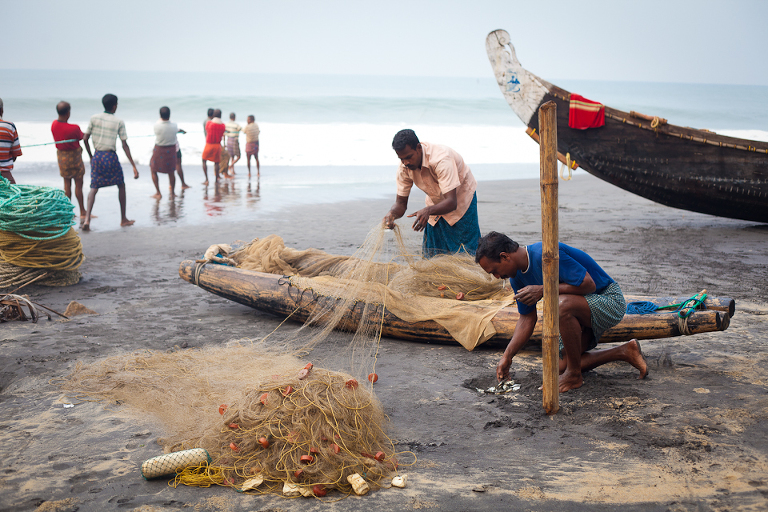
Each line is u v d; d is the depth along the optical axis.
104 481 2.87
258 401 3.20
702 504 2.56
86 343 4.92
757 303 5.75
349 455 2.95
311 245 8.73
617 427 3.31
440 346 4.91
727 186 9.59
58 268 6.63
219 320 5.62
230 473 2.92
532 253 3.64
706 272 7.02
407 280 5.09
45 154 20.55
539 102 9.93
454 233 5.47
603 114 9.60
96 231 9.83
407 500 2.68
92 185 9.84
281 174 18.31
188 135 26.41
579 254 3.89
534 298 3.57
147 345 4.89
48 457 3.09
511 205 12.59
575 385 3.89
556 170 3.22
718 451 3.00
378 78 157.88
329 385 3.19
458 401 3.78
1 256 6.41
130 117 36.53
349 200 13.46
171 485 2.85
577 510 2.56
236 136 16.91
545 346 3.42
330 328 5.05
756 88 105.50
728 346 4.61
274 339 5.09
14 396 3.87
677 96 74.81
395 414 3.61
